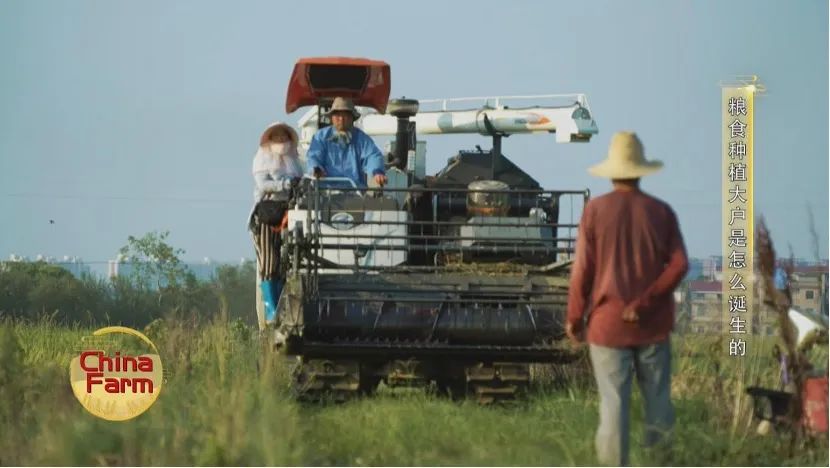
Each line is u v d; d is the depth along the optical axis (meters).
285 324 23.44
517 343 23.83
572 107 37.16
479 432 20.25
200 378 24.91
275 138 30.23
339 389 24.45
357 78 31.69
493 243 26.14
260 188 29.62
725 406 21.19
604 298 18.06
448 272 25.33
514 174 29.98
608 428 18.00
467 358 24.08
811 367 20.38
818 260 21.28
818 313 22.39
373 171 29.14
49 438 19.23
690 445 19.33
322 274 24.73
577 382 24.33
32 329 43.19
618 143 18.25
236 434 18.95
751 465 19.06
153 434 19.42
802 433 19.95
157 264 74.75
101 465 18.77
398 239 26.31
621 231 18.05
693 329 26.69
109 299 72.69
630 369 18.12
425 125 38.84
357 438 20.16
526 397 24.45
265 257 27.92
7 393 22.59
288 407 20.75
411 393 24.12
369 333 23.73
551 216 28.27
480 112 37.97
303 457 18.97
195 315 36.50
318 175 28.03
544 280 24.75
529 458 18.97
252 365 26.80
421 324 23.77
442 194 28.36
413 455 19.39
